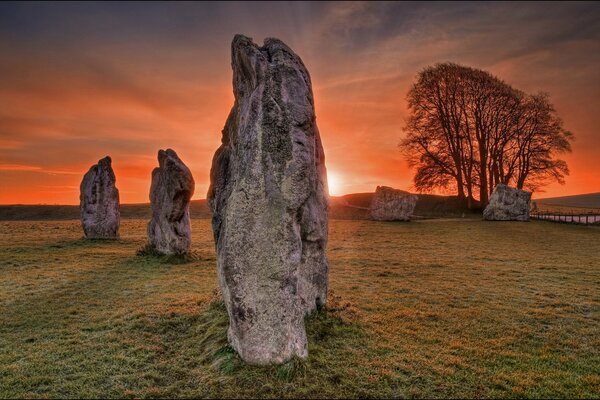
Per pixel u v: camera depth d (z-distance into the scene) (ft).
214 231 30.71
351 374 24.03
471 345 29.19
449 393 22.57
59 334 31.17
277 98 25.25
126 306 37.88
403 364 25.58
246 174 24.52
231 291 24.41
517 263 62.90
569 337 31.01
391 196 138.92
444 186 183.62
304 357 25.00
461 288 46.14
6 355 27.30
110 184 87.20
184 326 32.27
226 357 24.95
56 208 200.03
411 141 181.98
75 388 23.09
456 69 171.12
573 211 221.46
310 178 25.95
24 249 71.77
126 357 26.73
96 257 64.49
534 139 171.32
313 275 32.76
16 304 38.88
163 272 53.83
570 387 23.25
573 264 62.03
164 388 22.84
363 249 77.82
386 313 36.27
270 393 21.88
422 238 94.27
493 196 142.92
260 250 23.94
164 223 64.08
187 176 62.39
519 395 22.38
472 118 175.42
